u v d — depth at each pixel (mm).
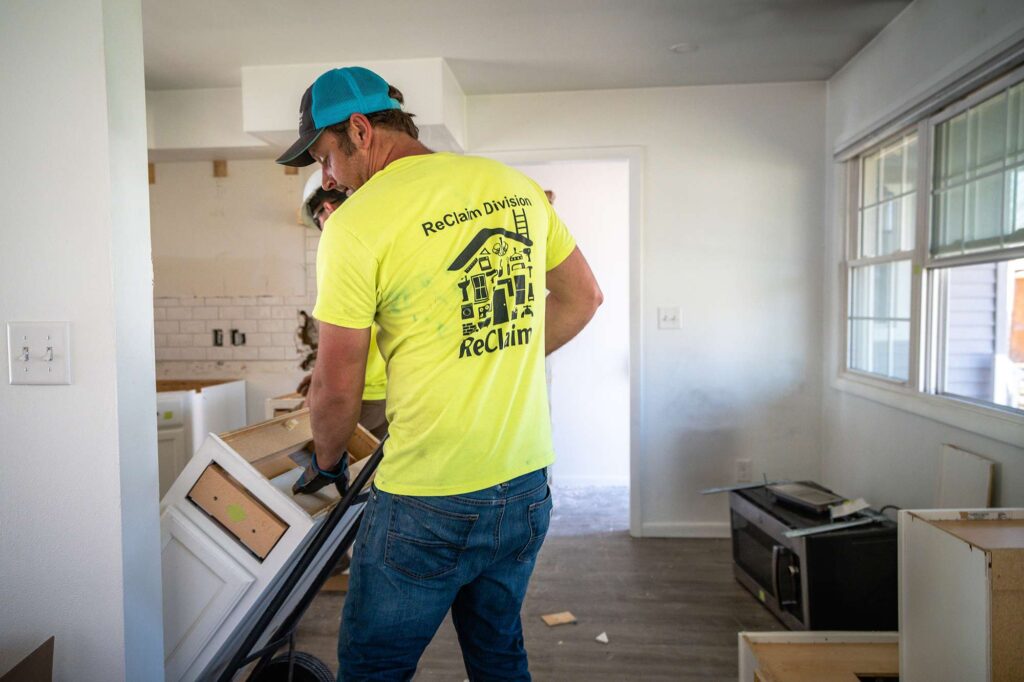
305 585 1789
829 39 3035
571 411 4840
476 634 1252
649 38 2979
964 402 2396
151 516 1435
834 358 3527
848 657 1635
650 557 3373
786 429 3686
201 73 3328
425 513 1073
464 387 1071
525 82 3531
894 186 3035
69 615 1344
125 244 1347
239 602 1531
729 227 3664
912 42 2684
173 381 4098
